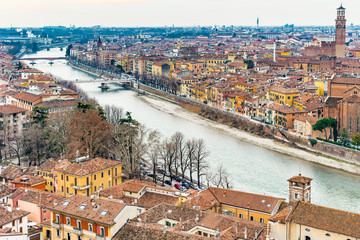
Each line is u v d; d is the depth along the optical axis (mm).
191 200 155375
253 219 154000
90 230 132875
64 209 138375
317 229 116438
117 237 126375
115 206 134500
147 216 138875
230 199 159125
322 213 119375
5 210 147250
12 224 143500
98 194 162250
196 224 133375
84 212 135125
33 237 147750
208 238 117562
